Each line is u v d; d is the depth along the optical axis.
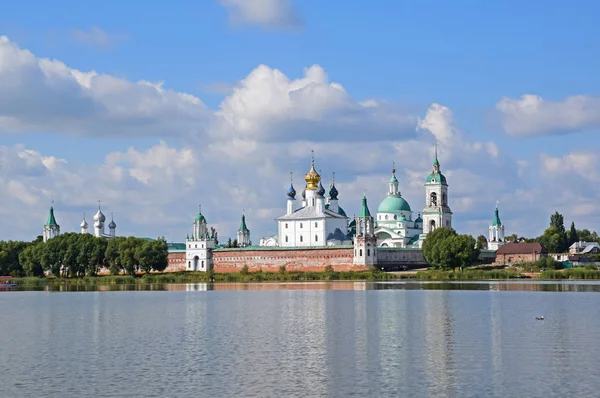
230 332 119.75
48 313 157.75
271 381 82.50
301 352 99.06
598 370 85.62
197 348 103.19
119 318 144.62
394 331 117.75
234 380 83.06
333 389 78.94
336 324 128.00
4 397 77.06
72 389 79.94
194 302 184.38
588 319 130.50
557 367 87.31
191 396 76.88
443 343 104.56
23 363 93.69
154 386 80.75
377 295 195.75
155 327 127.75
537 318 129.75
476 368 87.31
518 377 82.62
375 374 85.12
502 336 110.50
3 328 129.00
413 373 85.31
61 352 101.44
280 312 151.25
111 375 86.06
